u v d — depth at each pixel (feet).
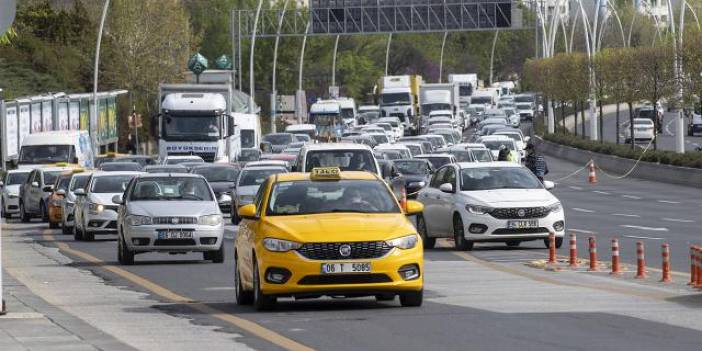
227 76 583.99
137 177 218.59
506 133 620.08
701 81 489.26
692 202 363.15
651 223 283.18
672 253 207.31
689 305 131.03
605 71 594.24
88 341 109.50
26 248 258.98
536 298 141.08
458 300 140.05
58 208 336.70
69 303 145.18
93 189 282.15
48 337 112.06
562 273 176.35
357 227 128.06
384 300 141.59
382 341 106.93
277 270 127.34
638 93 545.44
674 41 520.42
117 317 129.18
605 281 163.73
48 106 536.83
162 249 207.10
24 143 457.68
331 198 136.67
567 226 277.03
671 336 106.63
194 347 105.19
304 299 144.46
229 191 341.41
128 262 209.46
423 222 234.99
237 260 141.08
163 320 125.90
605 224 281.95
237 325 120.26
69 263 214.90
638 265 167.22
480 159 430.20
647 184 465.47
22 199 389.80
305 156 258.98
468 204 220.64
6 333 114.93
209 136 444.14
